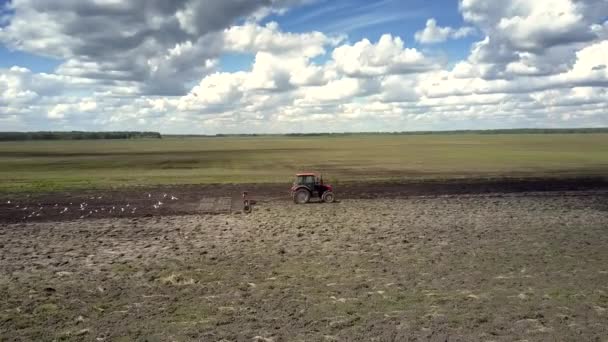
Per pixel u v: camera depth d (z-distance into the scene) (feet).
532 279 61.57
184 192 147.23
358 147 470.80
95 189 153.89
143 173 208.74
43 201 131.34
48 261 73.31
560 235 86.84
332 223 99.25
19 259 74.54
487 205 119.65
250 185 162.71
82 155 360.89
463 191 144.77
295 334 45.47
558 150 356.59
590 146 418.92
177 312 51.70
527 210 112.37
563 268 66.28
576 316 49.24
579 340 43.65
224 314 50.90
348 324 47.73
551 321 48.06
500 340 43.75
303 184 127.75
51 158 322.55
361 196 137.28
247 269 67.56
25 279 64.34
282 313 50.90
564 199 128.06
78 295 57.77
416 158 286.87
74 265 71.00
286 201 130.11
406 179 174.29
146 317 50.42
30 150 460.55
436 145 488.02
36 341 44.86
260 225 98.48
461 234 88.12
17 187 157.38
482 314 49.98
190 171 218.79
